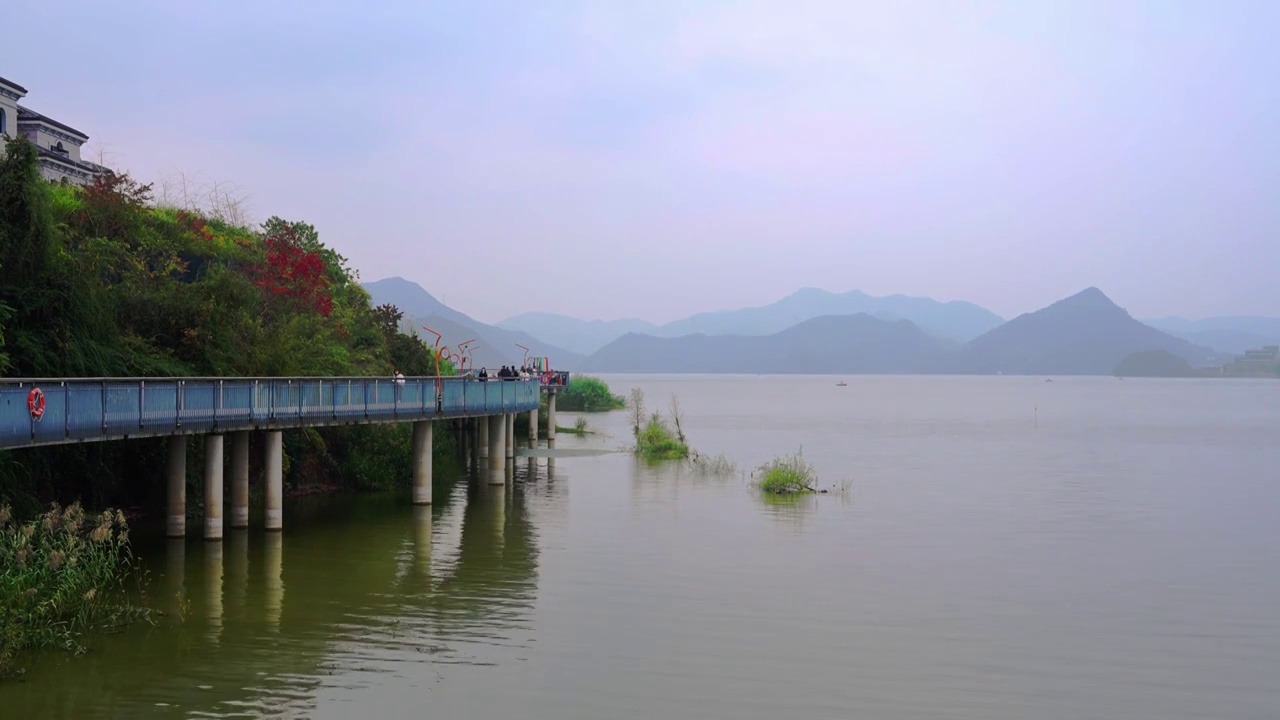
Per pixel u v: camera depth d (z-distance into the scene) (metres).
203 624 17.81
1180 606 20.14
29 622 16.34
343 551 24.33
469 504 32.81
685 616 18.92
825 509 32.41
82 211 30.19
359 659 16.06
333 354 35.25
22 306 21.80
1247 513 32.31
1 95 41.66
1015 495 36.38
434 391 31.41
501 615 18.81
